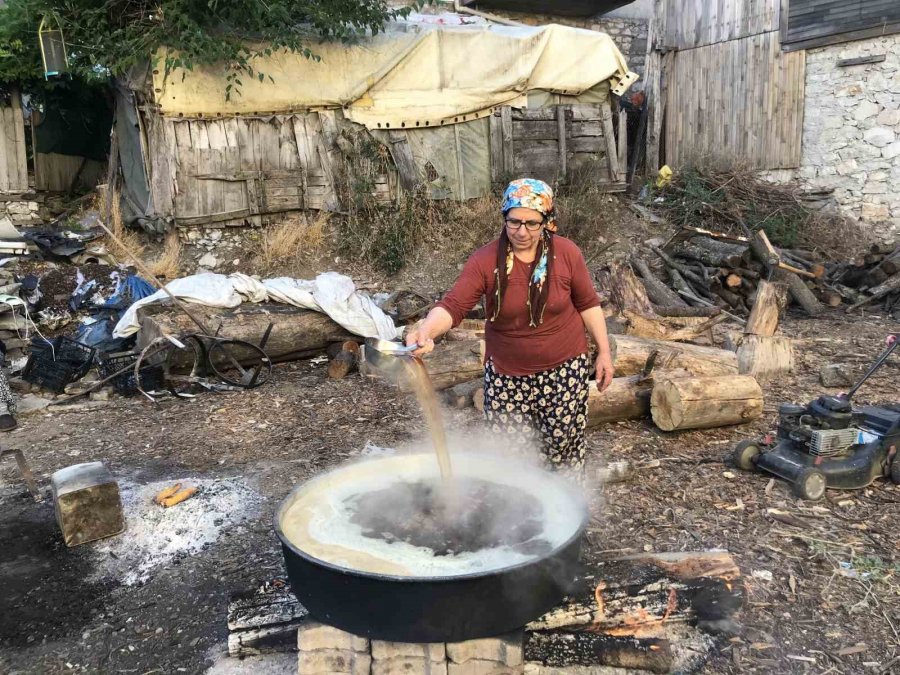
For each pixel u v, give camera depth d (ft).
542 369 9.29
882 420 12.57
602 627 7.80
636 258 30.07
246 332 20.92
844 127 36.55
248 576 10.10
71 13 28.19
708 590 8.33
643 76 45.98
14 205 33.30
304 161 31.71
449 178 33.76
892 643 8.14
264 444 15.61
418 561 6.54
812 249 34.83
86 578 10.26
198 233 30.68
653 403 15.26
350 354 21.30
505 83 33.78
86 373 20.84
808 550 10.19
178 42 27.37
